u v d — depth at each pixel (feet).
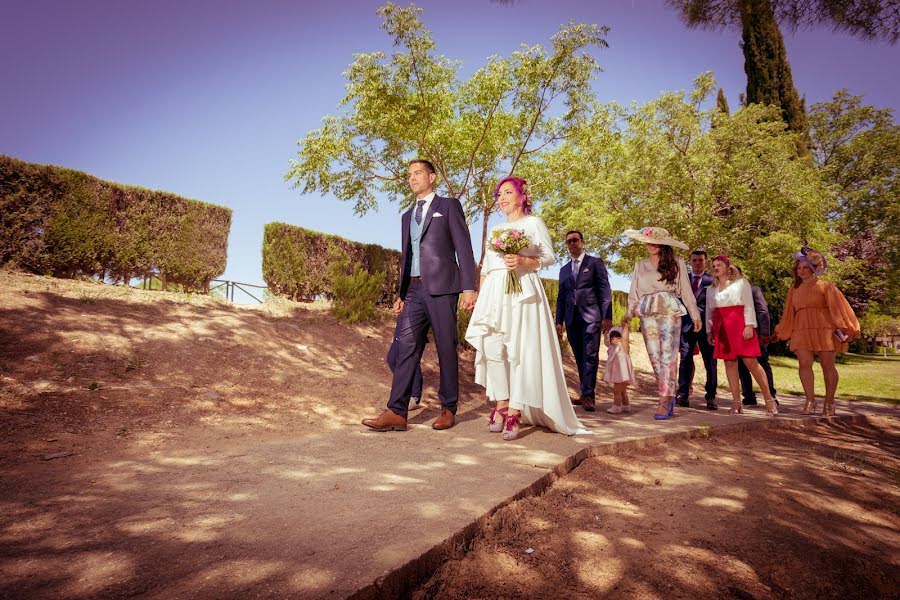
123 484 8.63
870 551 8.13
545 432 13.79
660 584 6.53
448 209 14.55
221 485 8.64
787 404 24.32
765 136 63.31
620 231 62.69
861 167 89.66
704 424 15.96
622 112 54.34
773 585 6.85
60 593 4.86
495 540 7.12
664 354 17.31
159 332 20.89
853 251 86.43
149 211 28.68
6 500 7.62
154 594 4.88
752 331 19.13
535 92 44.21
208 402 15.84
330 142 45.75
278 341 23.97
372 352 26.40
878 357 104.32
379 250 40.16
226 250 32.63
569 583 6.36
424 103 42.86
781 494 10.25
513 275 13.43
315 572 5.33
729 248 58.90
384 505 7.59
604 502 9.23
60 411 13.15
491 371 13.80
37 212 24.53
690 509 9.19
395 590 5.41
